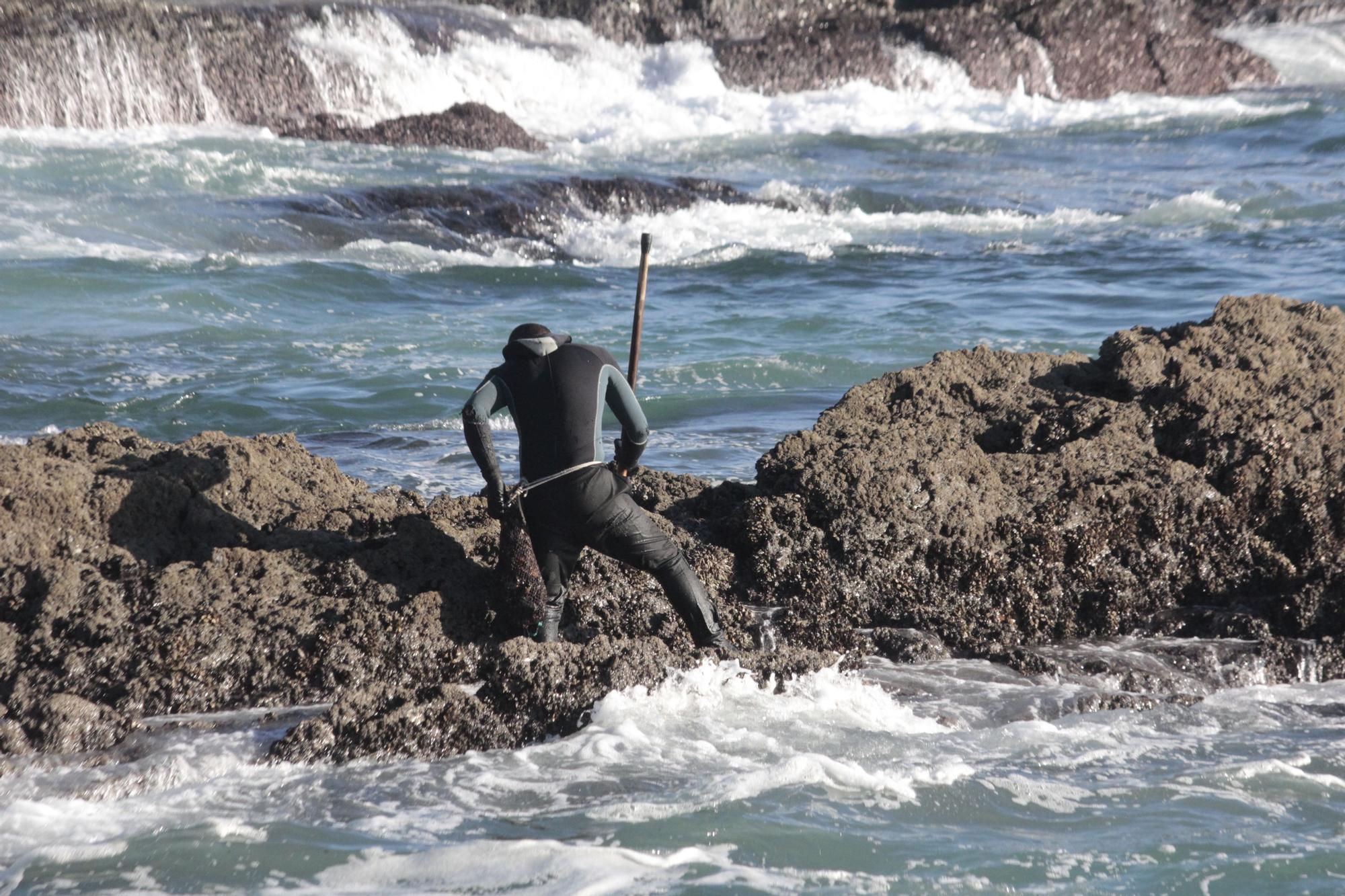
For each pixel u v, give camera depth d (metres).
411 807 18.33
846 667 23.00
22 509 22.25
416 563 23.39
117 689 20.69
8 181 86.06
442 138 117.75
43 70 106.94
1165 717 21.94
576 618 23.39
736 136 133.12
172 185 88.44
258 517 24.67
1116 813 18.06
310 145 111.31
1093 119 146.62
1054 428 27.44
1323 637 24.23
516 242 81.75
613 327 61.19
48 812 17.94
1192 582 25.38
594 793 18.69
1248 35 180.62
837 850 16.92
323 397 48.50
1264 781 19.16
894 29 159.88
